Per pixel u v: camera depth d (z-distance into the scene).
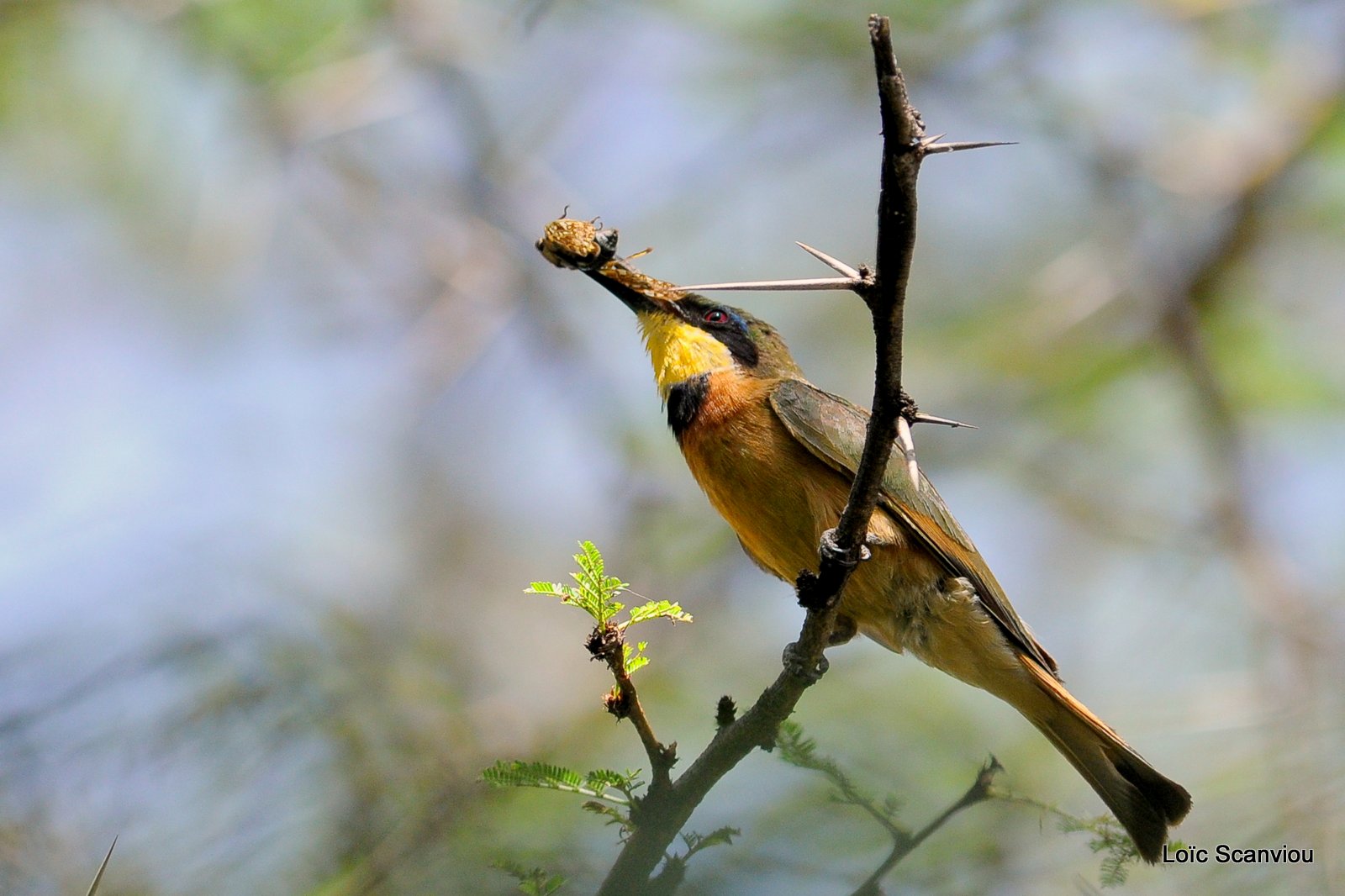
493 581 14.99
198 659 9.09
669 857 6.42
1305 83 14.80
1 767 7.98
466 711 10.39
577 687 12.12
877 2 14.80
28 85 14.12
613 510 14.91
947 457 16.08
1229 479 14.38
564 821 8.05
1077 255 15.61
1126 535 14.82
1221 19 15.12
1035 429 16.12
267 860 7.89
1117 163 15.21
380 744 8.99
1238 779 8.95
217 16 13.98
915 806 8.29
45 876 7.52
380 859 7.82
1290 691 10.20
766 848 7.29
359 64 13.75
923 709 10.84
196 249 14.30
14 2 13.88
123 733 8.38
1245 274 15.38
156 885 7.62
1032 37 14.78
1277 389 15.07
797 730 7.10
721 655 13.62
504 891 7.46
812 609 6.61
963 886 7.71
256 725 8.73
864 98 15.25
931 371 16.56
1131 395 16.09
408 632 10.81
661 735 12.15
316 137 13.76
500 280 14.80
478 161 14.88
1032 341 15.58
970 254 17.09
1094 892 7.57
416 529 15.20
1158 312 15.06
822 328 16.81
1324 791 8.51
